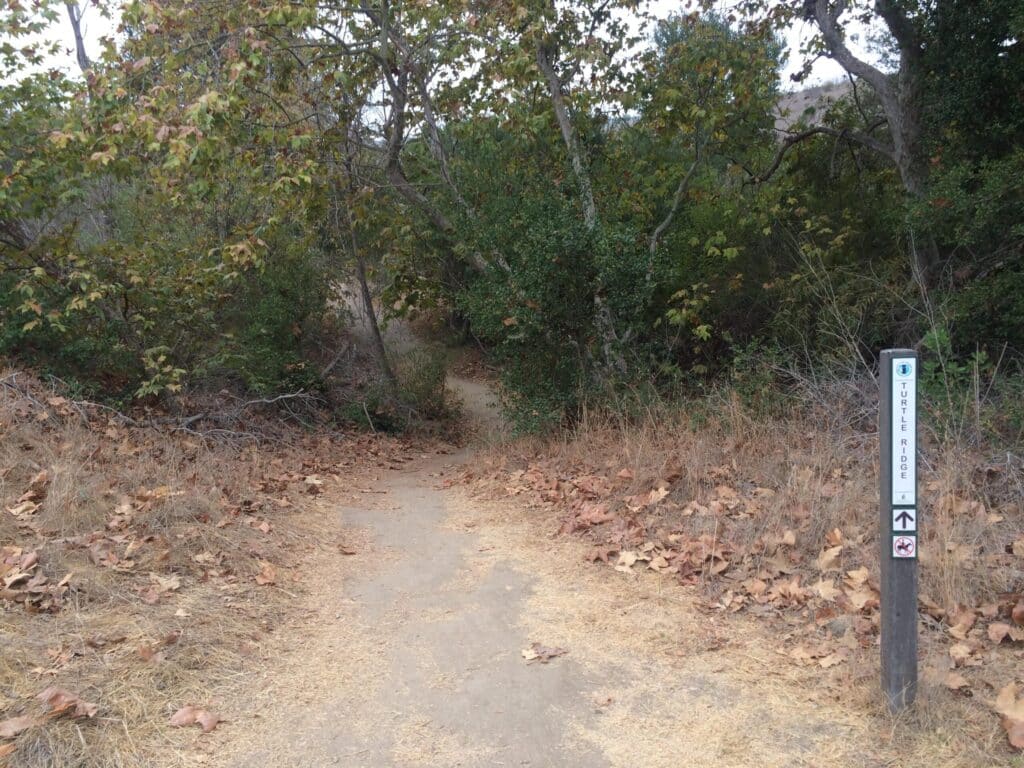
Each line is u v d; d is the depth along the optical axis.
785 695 3.59
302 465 9.71
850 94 15.23
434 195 13.33
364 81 12.26
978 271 9.40
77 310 9.48
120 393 9.91
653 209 12.98
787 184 13.70
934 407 6.50
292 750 3.24
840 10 11.72
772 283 12.33
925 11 10.51
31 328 8.77
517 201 11.12
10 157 9.46
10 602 4.06
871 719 3.32
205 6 10.14
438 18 10.61
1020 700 3.23
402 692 3.75
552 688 3.76
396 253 14.24
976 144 10.34
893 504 3.27
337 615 4.75
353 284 16.36
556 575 5.36
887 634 3.33
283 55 11.12
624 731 3.38
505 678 3.88
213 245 12.71
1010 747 3.05
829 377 8.16
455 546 6.26
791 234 12.97
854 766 3.04
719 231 12.22
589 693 3.71
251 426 10.84
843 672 3.68
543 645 4.23
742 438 7.24
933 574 4.30
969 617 3.96
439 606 4.89
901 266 10.82
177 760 3.11
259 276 13.11
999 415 6.34
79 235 11.65
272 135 10.62
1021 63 9.45
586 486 7.20
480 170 12.62
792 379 8.77
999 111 10.10
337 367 16.09
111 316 9.88
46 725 3.11
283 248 13.68
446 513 7.60
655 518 6.04
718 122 12.38
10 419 7.07
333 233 14.28
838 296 10.53
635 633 4.34
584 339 10.06
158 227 13.60
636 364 10.30
